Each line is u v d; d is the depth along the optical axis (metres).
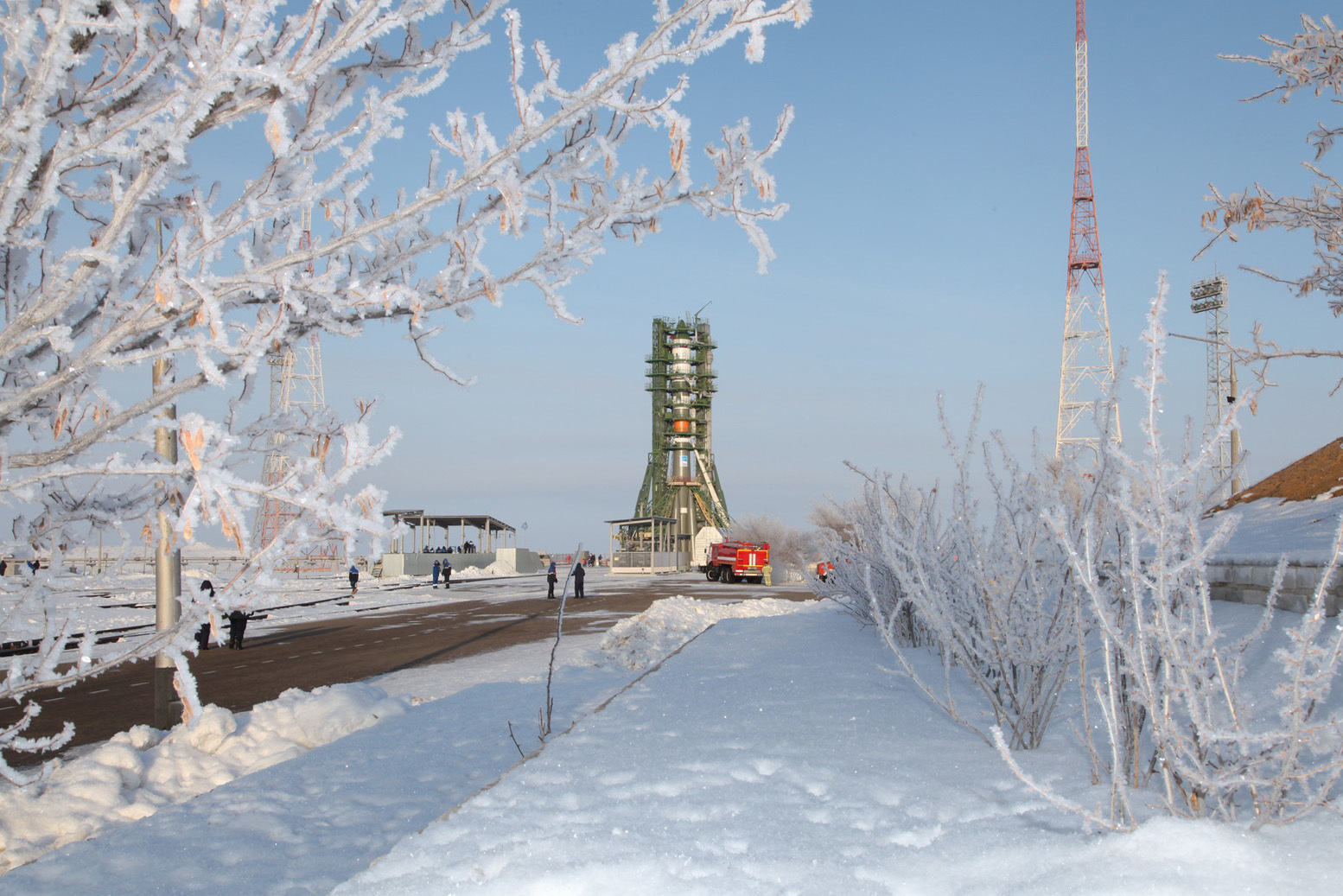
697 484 92.12
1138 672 3.57
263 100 2.68
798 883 3.04
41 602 3.11
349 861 4.73
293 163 2.90
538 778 4.47
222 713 8.27
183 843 4.98
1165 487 3.61
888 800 3.97
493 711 8.89
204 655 17.53
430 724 8.31
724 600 31.20
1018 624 5.11
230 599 2.91
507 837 3.57
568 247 2.96
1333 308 5.62
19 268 2.96
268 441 3.15
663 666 9.56
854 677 7.89
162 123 2.53
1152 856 3.04
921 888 2.98
